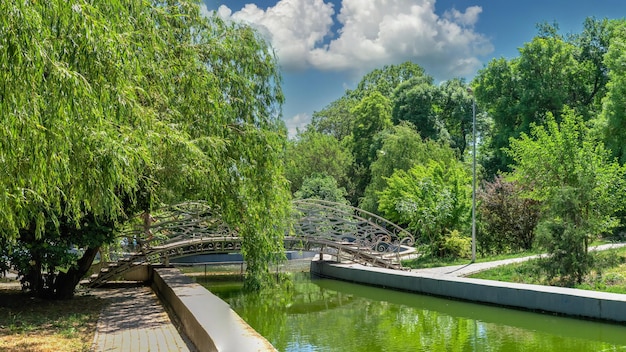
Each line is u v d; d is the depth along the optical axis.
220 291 18.28
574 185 15.03
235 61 11.73
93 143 5.18
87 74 4.89
